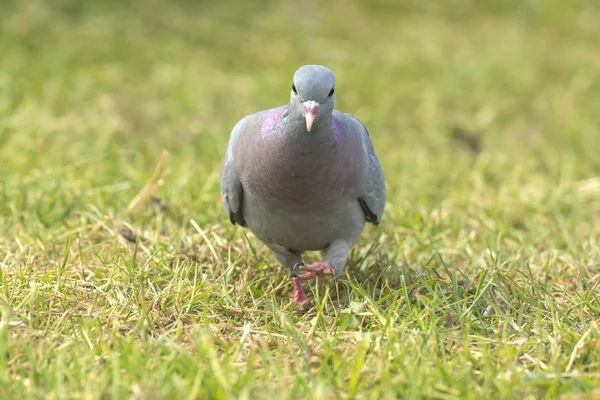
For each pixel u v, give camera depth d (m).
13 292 8.58
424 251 10.73
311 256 10.55
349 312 8.53
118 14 20.52
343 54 20.20
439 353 7.78
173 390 6.72
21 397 6.64
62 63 17.72
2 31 18.89
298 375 7.05
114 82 17.52
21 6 19.94
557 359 7.63
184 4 21.80
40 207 11.20
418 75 19.55
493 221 11.99
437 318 8.38
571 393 7.01
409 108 17.88
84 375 6.93
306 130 8.19
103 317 8.27
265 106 17.11
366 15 23.06
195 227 10.45
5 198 11.39
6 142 14.05
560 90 19.42
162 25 20.61
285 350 7.77
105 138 14.61
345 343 8.04
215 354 7.29
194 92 17.23
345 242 9.14
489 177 14.53
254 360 7.46
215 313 8.63
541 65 20.92
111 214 11.06
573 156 15.75
